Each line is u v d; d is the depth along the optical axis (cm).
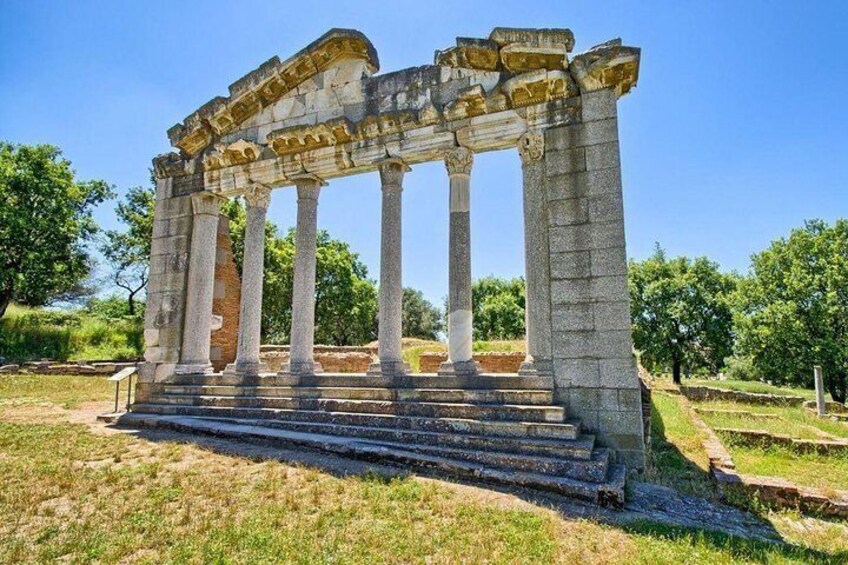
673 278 4928
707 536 750
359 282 5916
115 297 5234
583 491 872
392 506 787
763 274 4094
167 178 1828
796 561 683
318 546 641
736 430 1686
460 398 1217
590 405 1147
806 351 3634
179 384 1620
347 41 1544
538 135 1289
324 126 1518
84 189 4269
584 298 1190
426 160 1473
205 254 1723
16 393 2111
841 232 3878
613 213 1196
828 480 1268
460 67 1416
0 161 3838
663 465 1236
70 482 851
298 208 1600
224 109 1686
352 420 1235
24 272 3816
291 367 1491
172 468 974
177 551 614
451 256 1359
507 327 7138
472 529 712
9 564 570
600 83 1250
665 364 5038
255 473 946
